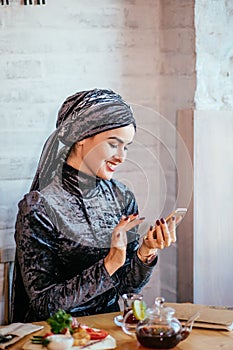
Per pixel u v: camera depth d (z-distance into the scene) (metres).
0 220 2.67
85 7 2.75
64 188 2.46
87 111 2.43
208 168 2.78
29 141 2.70
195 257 2.80
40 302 2.35
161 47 2.90
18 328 2.16
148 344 1.98
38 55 2.69
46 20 2.69
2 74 2.64
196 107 2.76
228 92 2.83
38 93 2.70
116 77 2.83
